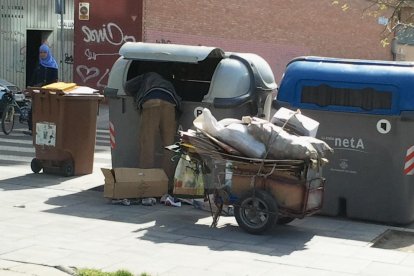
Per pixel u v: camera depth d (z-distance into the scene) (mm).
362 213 9492
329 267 7051
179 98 10305
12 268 6648
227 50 31719
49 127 11688
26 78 28859
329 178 9578
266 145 8438
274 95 10961
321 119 9562
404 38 42969
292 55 36500
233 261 7152
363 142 9352
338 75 9453
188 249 7590
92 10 26656
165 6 27375
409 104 9023
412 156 9164
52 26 28406
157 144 10383
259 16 33781
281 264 7102
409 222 9508
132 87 10469
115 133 10836
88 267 6754
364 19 41312
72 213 9219
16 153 15055
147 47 10117
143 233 8258
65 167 11914
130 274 6418
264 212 8297
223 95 10016
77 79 27125
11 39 28734
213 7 30422
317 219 9570
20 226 8383
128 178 9805
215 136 8602
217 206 8688
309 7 37375
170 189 10422
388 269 7043
